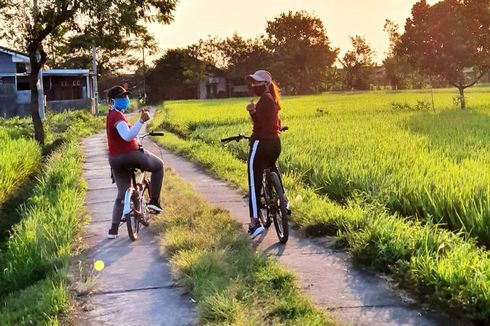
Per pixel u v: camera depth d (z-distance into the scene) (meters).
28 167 14.19
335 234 7.08
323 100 55.91
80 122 34.12
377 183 8.91
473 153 11.48
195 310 4.86
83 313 4.97
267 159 6.93
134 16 19.28
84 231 8.01
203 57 108.19
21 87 42.94
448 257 5.30
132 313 4.93
